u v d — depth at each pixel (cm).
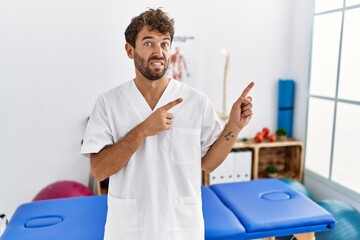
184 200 117
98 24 249
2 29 234
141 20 105
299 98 283
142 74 110
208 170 129
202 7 264
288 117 290
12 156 251
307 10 266
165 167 114
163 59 107
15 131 248
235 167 267
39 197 225
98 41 252
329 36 246
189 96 121
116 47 255
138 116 115
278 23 283
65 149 261
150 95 118
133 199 114
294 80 288
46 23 241
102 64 255
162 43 107
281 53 288
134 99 117
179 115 117
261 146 269
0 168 250
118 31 254
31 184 258
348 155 234
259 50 282
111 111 116
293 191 193
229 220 159
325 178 256
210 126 121
